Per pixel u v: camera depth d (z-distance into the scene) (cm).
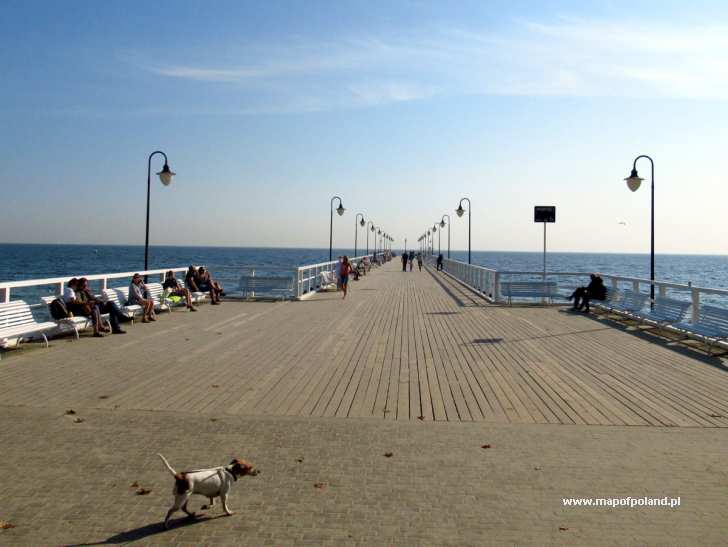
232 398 742
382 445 579
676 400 754
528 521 425
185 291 1664
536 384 831
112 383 809
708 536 405
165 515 430
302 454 552
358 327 1350
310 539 396
